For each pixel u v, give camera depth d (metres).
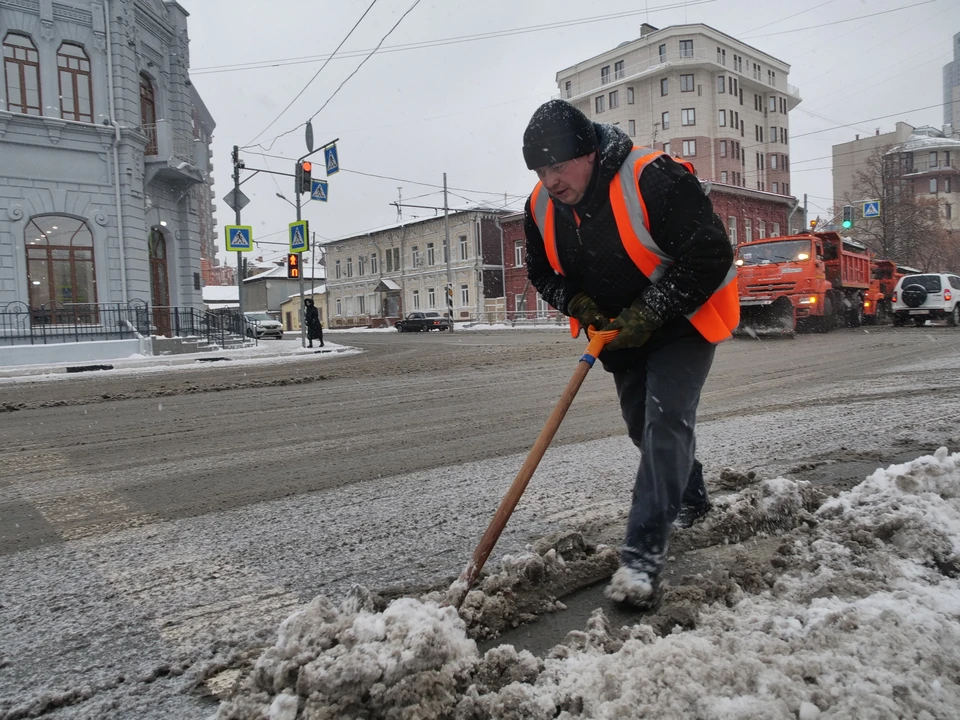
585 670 1.84
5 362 16.56
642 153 2.33
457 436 5.80
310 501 3.95
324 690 1.68
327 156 22.02
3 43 18.09
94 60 19.42
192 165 22.69
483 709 1.72
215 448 5.69
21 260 18.30
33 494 4.34
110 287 19.66
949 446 4.51
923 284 20.80
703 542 2.86
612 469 4.38
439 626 1.85
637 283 2.46
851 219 30.25
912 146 82.25
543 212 2.57
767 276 17.30
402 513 3.63
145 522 3.66
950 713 1.58
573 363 12.71
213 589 2.71
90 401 9.27
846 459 4.29
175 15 22.88
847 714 1.58
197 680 2.04
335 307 66.31
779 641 1.91
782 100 69.56
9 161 18.09
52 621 2.47
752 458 4.41
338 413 7.43
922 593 2.16
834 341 15.03
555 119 2.27
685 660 1.80
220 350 21.25
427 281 54.88
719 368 9.96
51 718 1.87
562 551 2.80
